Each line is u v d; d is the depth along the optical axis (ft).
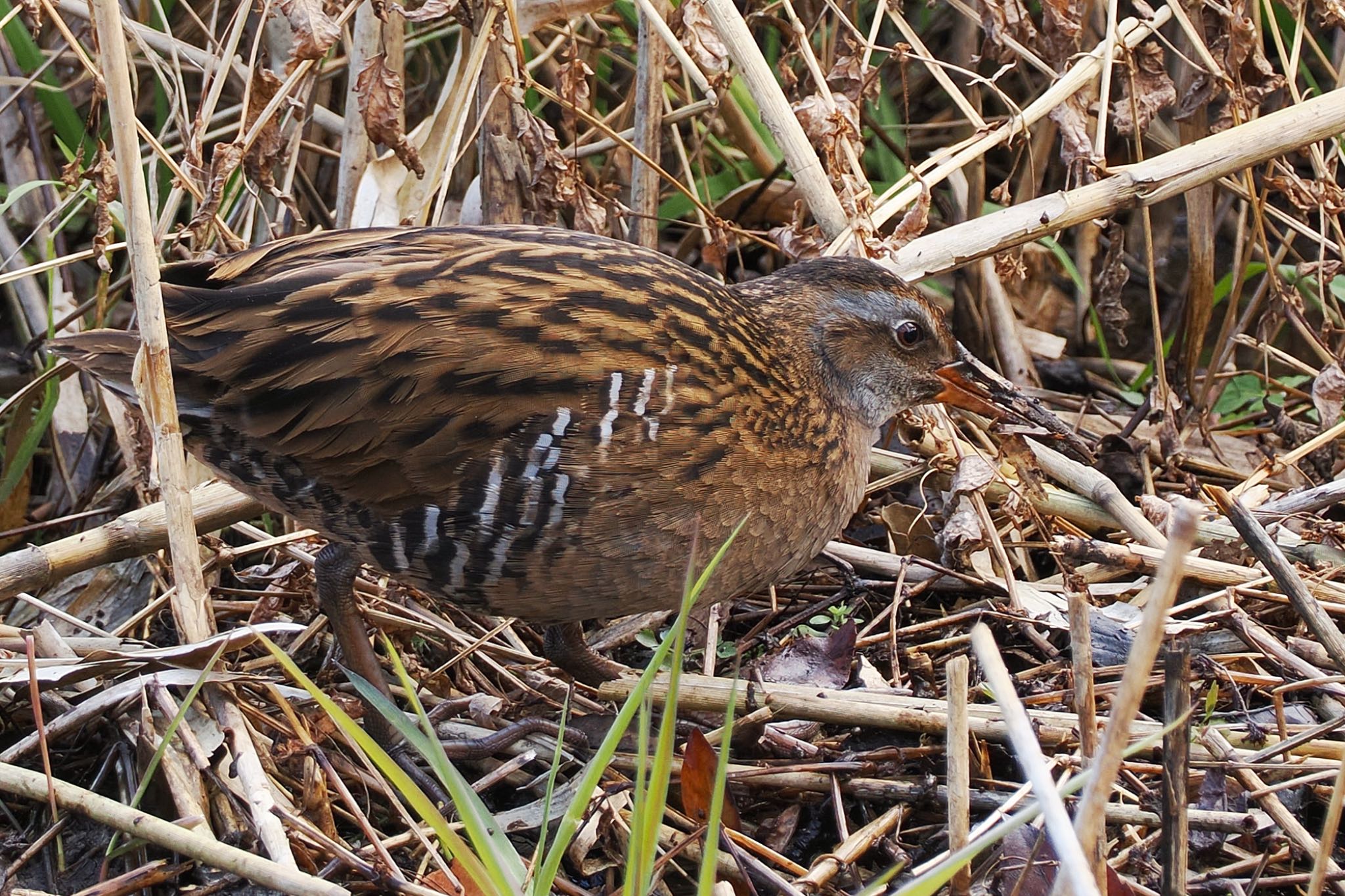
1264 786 20.43
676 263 22.84
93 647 23.76
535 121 25.81
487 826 18.10
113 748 22.12
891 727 22.24
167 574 25.95
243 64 31.07
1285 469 28.73
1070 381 34.81
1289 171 28.07
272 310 20.97
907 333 24.20
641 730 16.21
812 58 26.45
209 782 21.47
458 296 20.84
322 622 24.72
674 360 21.04
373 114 25.27
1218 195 35.04
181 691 22.21
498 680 24.84
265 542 25.61
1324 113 26.22
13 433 29.09
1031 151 32.09
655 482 20.80
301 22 23.91
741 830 21.35
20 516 29.40
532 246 21.75
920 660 23.81
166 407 20.88
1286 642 23.65
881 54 34.71
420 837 19.86
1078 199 26.00
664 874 20.74
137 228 20.02
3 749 23.07
